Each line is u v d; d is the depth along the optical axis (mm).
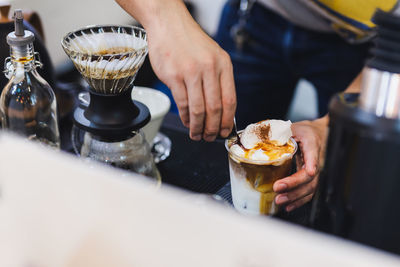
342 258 347
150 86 2074
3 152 459
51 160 443
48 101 806
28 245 479
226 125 783
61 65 2010
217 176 862
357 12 1054
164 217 404
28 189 463
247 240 374
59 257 472
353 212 582
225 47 1493
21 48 761
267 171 736
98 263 449
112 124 760
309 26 1290
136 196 413
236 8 1432
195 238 396
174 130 982
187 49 770
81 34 787
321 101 1464
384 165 552
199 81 756
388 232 575
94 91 758
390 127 538
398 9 1005
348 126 557
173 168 882
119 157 792
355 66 1334
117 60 718
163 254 414
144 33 809
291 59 1374
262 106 1530
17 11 744
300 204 769
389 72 535
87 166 446
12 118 797
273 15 1338
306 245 357
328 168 590
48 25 1887
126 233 426
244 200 768
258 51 1420
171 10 806
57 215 454
